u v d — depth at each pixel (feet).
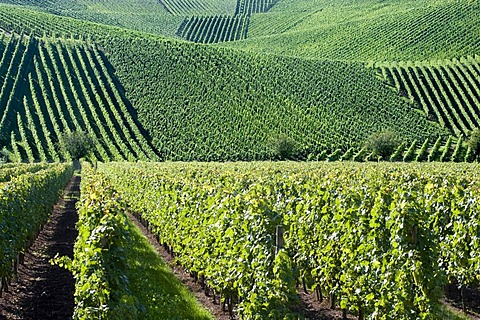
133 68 271.08
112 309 21.81
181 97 246.88
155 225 58.49
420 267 24.09
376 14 395.34
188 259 42.52
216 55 286.66
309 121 233.76
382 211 28.17
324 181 43.75
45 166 134.10
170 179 54.60
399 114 241.76
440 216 36.52
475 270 34.58
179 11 500.74
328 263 33.04
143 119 233.55
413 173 61.41
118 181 92.48
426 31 326.65
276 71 273.33
